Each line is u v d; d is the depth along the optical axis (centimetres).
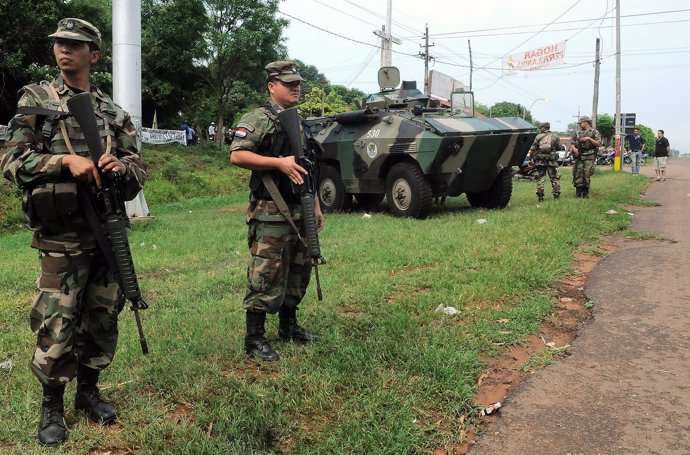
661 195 1313
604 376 358
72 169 254
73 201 260
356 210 1155
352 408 304
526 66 3262
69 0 1848
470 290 502
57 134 264
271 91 364
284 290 364
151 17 2372
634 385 346
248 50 2261
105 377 344
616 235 803
